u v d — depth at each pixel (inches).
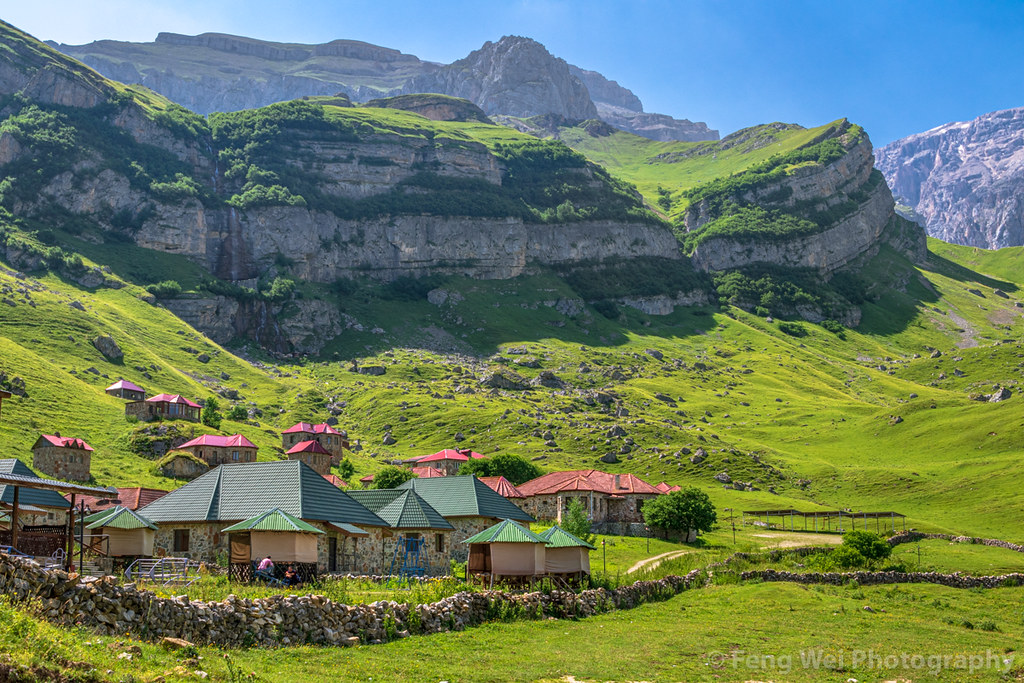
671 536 4244.6
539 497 4581.7
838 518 5088.6
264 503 2370.8
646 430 7377.0
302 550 1989.4
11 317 7677.2
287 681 1149.7
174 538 2394.2
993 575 3390.7
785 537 4414.4
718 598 2667.3
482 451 6943.9
